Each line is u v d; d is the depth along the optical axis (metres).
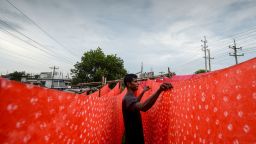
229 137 0.96
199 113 1.28
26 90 0.86
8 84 0.76
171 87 1.90
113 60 40.00
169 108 1.96
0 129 0.73
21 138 0.82
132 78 2.75
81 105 1.56
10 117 0.76
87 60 38.81
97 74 36.28
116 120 3.54
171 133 1.86
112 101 3.12
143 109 2.17
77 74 39.12
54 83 46.91
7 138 0.75
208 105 1.17
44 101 1.00
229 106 0.97
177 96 1.72
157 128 2.46
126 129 2.58
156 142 2.50
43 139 0.97
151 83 3.44
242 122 0.87
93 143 1.89
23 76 47.06
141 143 2.50
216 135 1.07
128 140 2.55
